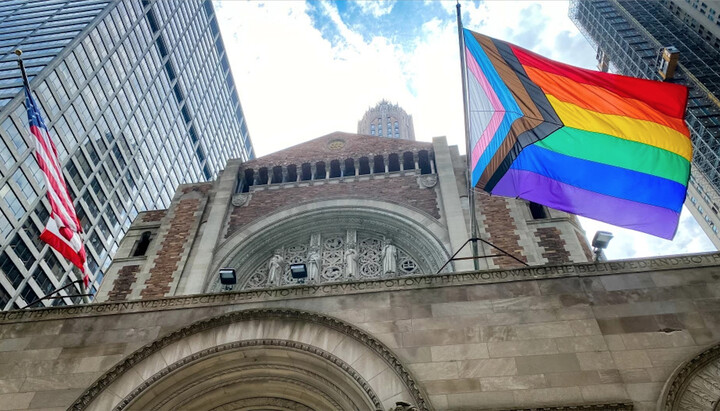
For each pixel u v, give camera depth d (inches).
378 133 4694.9
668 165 549.6
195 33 4382.4
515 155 576.7
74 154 2642.7
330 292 518.6
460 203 873.5
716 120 3336.6
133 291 808.9
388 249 856.3
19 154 2245.3
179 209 981.8
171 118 3846.0
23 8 3179.1
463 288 501.7
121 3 3184.1
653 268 495.2
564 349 439.8
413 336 465.7
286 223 920.9
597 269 502.6
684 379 405.4
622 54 4266.7
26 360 490.9
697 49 3823.8
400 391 423.5
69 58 2593.5
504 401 409.1
